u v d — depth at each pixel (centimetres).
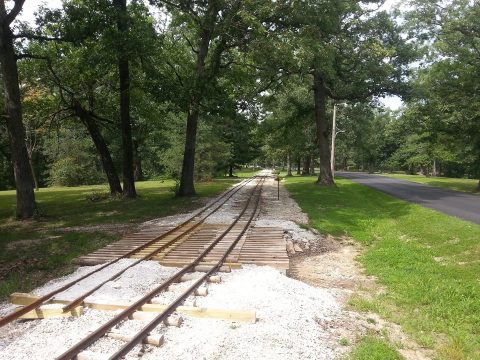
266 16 2364
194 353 551
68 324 645
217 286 834
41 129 3127
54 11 1866
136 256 1093
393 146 8019
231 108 2528
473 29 2597
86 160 4862
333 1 2472
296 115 3653
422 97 2870
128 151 2580
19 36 1811
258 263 1018
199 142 4072
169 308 665
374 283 955
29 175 1794
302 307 731
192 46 2738
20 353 548
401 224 1633
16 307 734
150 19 2703
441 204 2048
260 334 607
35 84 2573
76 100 2605
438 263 1059
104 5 1966
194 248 1162
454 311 755
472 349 625
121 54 2033
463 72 2648
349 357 568
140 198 2602
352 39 2836
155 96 2281
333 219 1730
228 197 2628
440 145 3142
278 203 2302
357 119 5100
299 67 2305
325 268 1083
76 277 914
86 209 2098
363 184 3569
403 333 682
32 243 1295
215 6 2300
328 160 3338
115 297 762
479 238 1225
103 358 515
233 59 2753
